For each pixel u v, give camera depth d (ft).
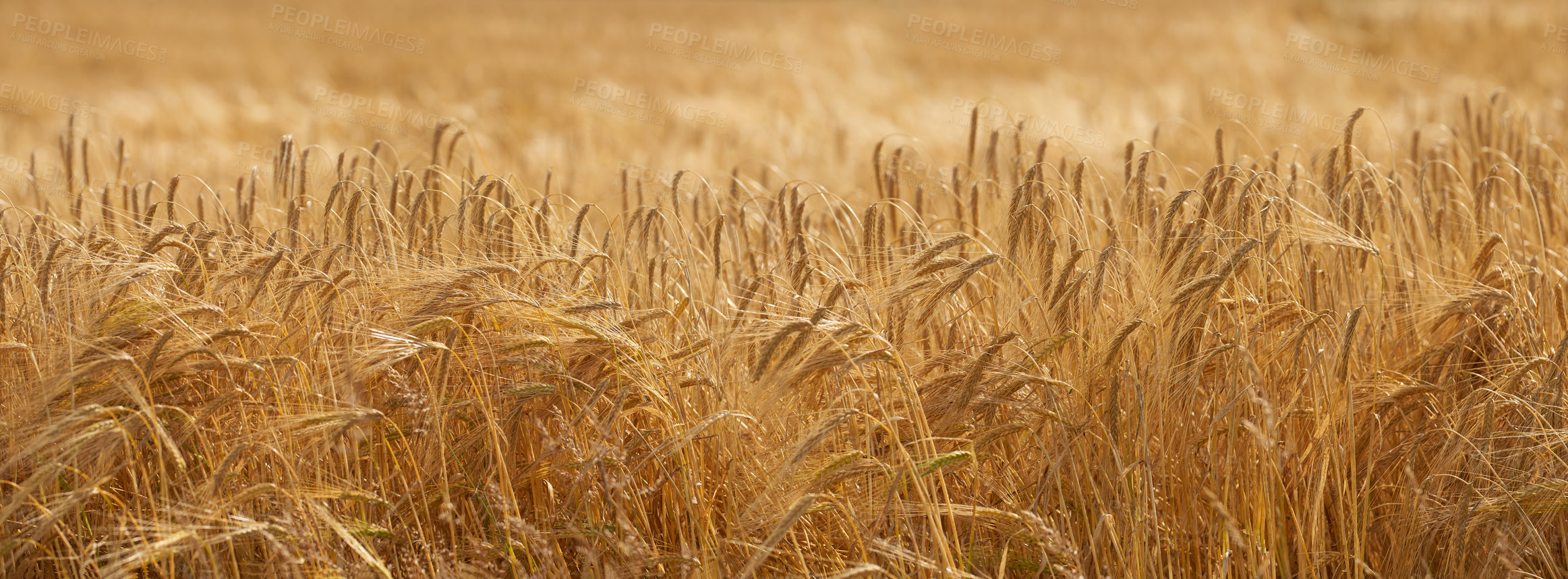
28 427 12.26
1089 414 13.47
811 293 15.89
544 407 13.85
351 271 13.82
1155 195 18.76
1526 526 12.56
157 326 12.78
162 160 46.26
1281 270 15.47
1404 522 12.80
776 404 12.65
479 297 13.28
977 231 18.99
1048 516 13.07
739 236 20.54
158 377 12.46
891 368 13.03
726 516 12.85
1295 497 13.00
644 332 14.37
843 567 12.25
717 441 13.51
